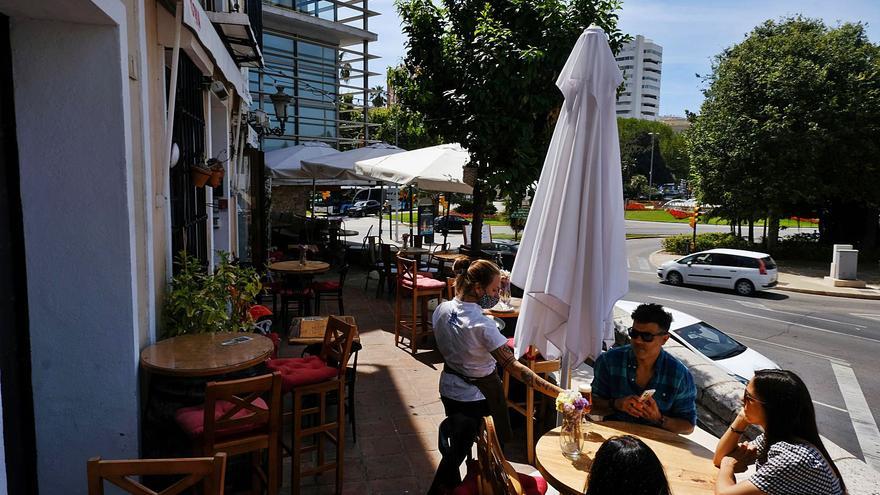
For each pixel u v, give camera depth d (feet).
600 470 6.77
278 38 69.21
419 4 28.40
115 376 11.59
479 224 30.66
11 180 10.87
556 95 26.18
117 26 11.15
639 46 581.12
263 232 40.68
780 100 85.61
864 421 26.73
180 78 18.33
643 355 10.80
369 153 45.98
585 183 10.86
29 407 11.28
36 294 11.23
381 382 21.42
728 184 91.76
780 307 56.70
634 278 74.43
